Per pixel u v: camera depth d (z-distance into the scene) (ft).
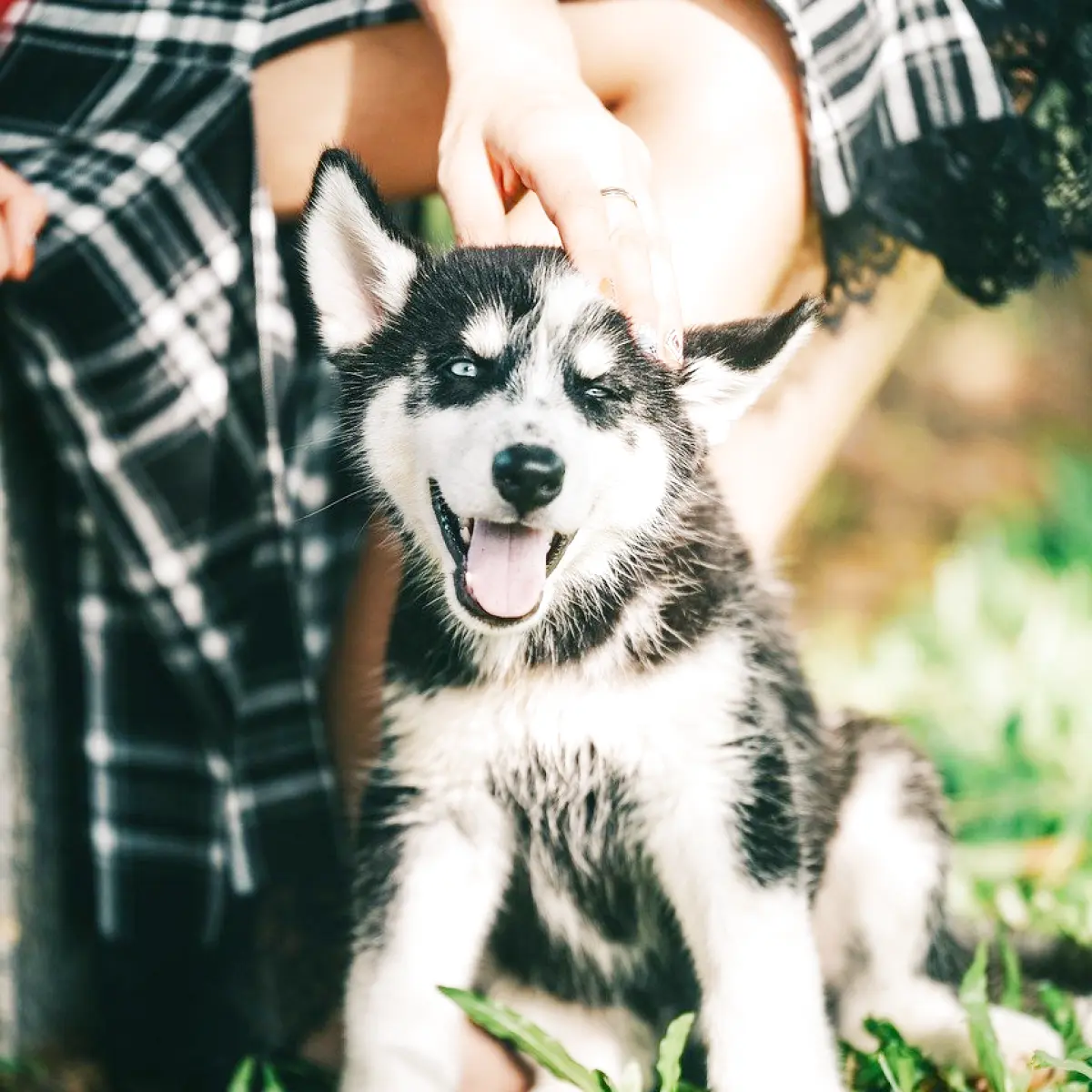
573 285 3.47
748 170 3.64
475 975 3.72
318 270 3.58
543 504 3.32
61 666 3.66
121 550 3.59
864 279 3.88
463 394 3.44
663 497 3.51
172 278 3.59
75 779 3.67
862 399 4.09
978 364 7.87
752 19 3.67
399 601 3.61
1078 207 3.92
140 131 3.63
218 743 3.66
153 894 3.66
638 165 3.45
